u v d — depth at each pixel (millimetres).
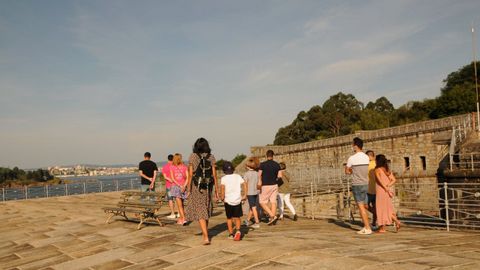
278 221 13266
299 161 50094
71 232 12453
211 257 7602
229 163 9133
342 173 30656
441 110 58062
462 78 66938
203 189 8625
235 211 8891
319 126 78375
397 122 66438
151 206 11547
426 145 35531
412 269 5777
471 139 16656
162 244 9281
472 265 5957
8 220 16906
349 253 6945
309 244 7875
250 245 8133
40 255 9898
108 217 15125
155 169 14305
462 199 12391
